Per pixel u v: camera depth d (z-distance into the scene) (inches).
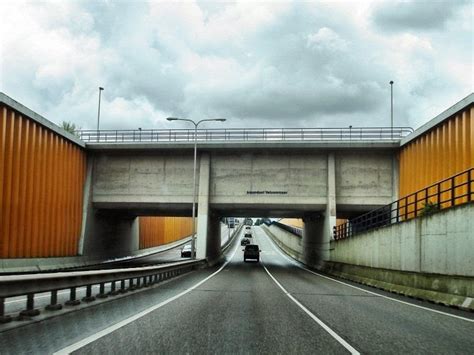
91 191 1769.2
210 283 990.4
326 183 1715.1
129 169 1777.8
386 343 346.6
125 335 351.3
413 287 791.1
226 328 398.6
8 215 1193.4
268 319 463.2
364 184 1695.4
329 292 837.2
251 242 4055.1
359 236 1305.4
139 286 789.2
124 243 2287.2
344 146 1652.3
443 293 672.4
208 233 1804.9
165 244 3358.8
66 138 1566.2
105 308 510.3
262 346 324.8
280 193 1727.4
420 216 852.6
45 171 1414.9
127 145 1718.8
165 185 1763.0
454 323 467.8
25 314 401.1
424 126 1339.8
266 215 2290.8
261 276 1300.4
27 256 1294.3
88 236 1748.3
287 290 850.8
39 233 1374.3
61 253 1536.7
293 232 2979.8
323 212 1786.4
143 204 1779.0
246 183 1745.8
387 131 1642.5
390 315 522.6
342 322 454.3
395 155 1674.5
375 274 1031.0
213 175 1764.3
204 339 344.8
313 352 309.0
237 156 1761.8
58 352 285.0
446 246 738.2
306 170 1728.6
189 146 1705.2
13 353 279.3
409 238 906.7
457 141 1118.4
